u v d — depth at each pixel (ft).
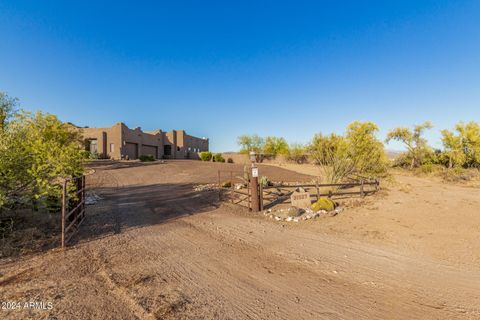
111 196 40.78
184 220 25.53
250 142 154.92
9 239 17.57
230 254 16.29
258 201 30.07
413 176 68.49
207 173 75.56
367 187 42.32
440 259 15.46
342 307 10.34
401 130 85.81
